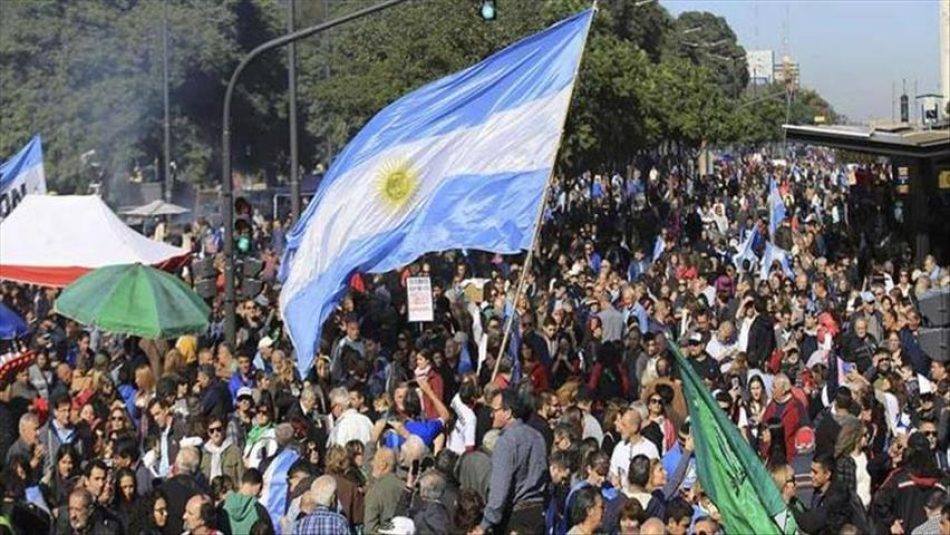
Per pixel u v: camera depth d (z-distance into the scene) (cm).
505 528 1672
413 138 2459
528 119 2389
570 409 1897
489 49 6156
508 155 2383
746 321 2850
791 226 5034
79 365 2597
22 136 9600
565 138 6806
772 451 1903
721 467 1404
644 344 2612
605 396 2609
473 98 2442
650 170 9019
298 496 1722
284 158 11175
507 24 6178
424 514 1573
